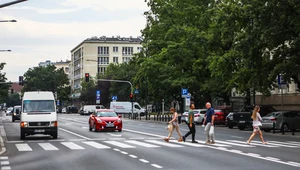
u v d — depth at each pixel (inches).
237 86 1594.5
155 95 2399.1
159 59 2172.7
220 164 557.0
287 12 1160.2
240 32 1400.1
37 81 6112.2
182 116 1978.3
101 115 1363.2
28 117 1027.3
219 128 1641.2
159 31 2265.0
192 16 2134.6
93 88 4421.8
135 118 2723.9
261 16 1205.1
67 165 564.7
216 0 2100.1
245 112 1502.2
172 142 932.6
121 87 3848.4
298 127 1375.5
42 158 651.5
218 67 1585.9
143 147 812.0
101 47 5915.4
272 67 1350.9
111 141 965.2
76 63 6451.8
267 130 1397.6
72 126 1717.5
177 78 2086.6
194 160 602.9
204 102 2304.4
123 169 519.8
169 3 2215.8
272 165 543.8
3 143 933.8
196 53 2037.4
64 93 6003.9
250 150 744.3
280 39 1201.4
